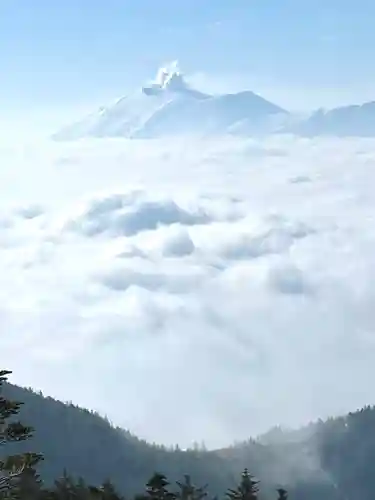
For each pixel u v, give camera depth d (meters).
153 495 65.56
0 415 36.59
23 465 37.47
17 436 36.72
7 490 37.06
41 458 38.59
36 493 47.81
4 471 37.16
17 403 37.03
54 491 63.94
